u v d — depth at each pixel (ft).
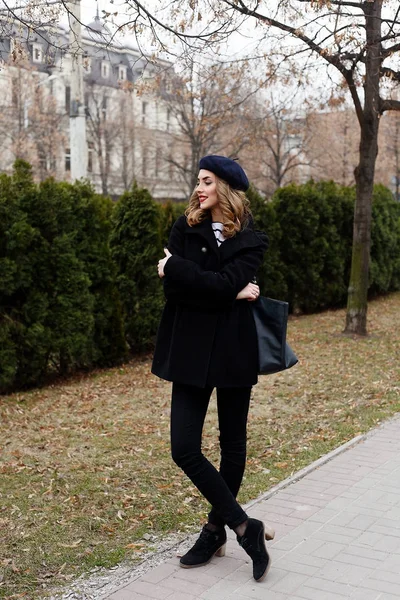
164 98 78.43
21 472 16.17
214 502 10.12
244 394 10.51
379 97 33.88
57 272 26.99
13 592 10.38
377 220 54.90
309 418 20.98
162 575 10.71
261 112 57.77
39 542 12.21
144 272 32.65
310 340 35.76
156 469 16.25
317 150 115.34
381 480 15.02
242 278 9.87
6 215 25.44
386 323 42.14
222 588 10.21
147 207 32.73
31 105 117.70
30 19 19.26
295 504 13.73
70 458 17.21
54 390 25.95
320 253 47.85
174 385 10.39
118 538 12.41
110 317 30.35
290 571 10.71
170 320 10.41
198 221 10.27
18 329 25.57
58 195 27.17
